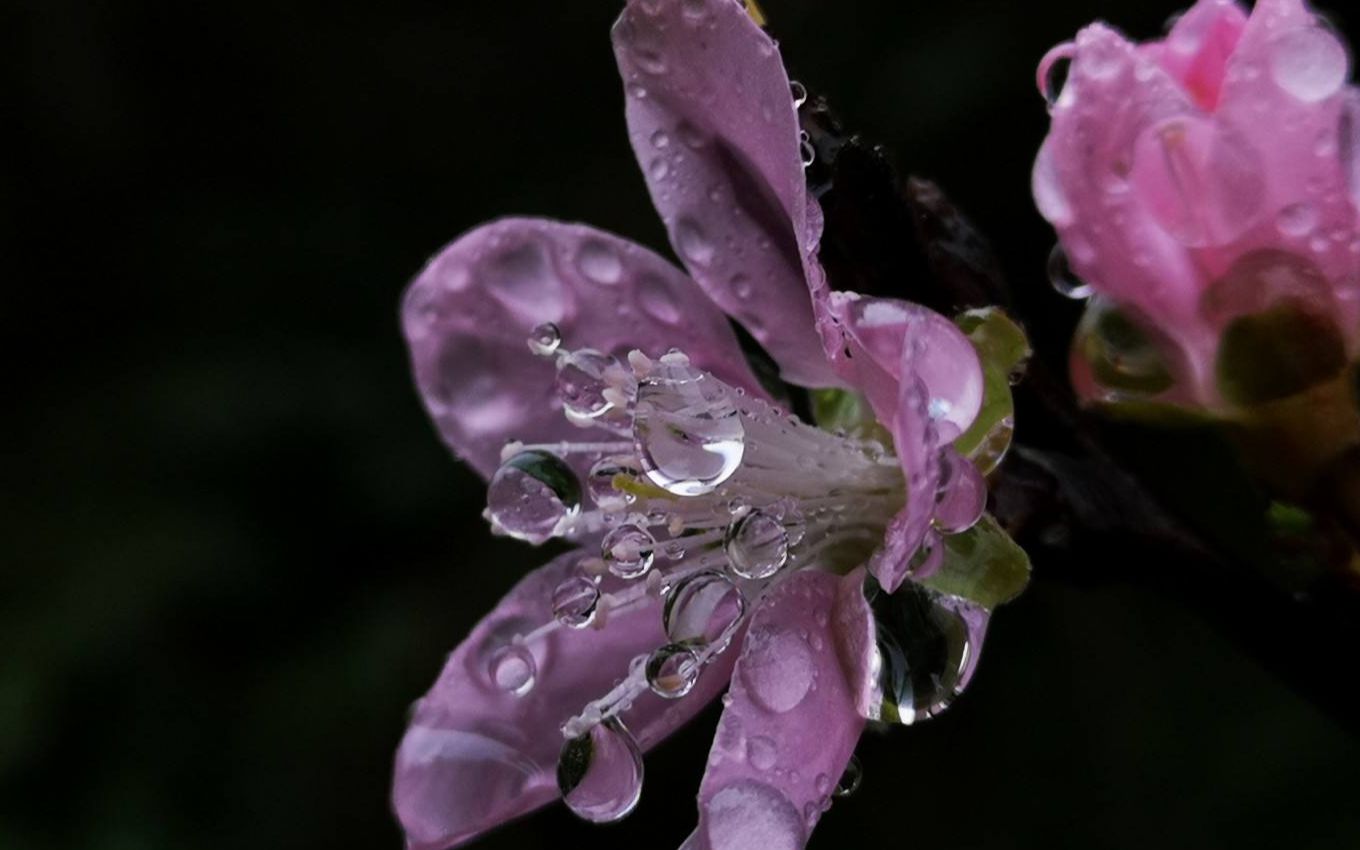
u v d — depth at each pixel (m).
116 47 0.47
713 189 0.16
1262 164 0.16
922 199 0.16
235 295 0.44
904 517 0.15
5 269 0.45
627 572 0.16
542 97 0.46
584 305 0.17
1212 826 0.34
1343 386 0.16
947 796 0.36
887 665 0.15
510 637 0.17
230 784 0.36
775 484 0.16
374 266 0.44
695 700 0.16
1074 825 0.35
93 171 0.46
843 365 0.16
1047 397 0.17
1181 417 0.16
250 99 0.47
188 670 0.37
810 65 0.41
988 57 0.39
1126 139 0.16
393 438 0.41
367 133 0.46
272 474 0.40
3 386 0.43
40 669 0.35
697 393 0.16
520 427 0.17
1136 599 0.36
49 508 0.39
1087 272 0.16
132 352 0.43
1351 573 0.16
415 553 0.40
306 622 0.38
